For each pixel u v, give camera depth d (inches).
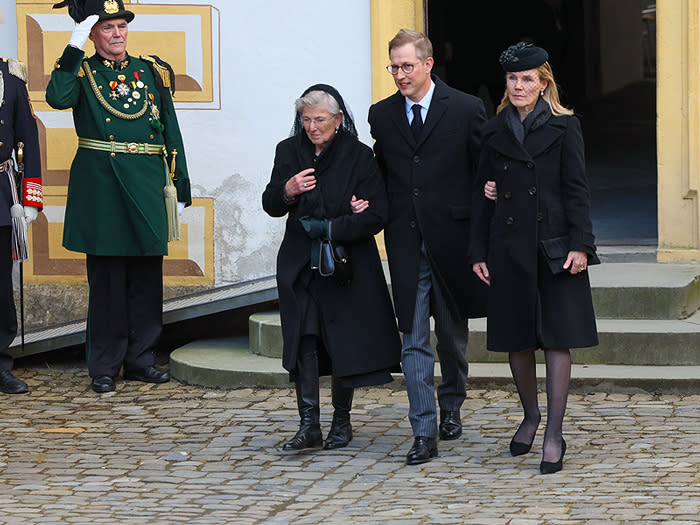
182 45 1296.8
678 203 1253.1
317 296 892.0
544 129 833.5
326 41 1283.2
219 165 1301.7
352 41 1279.5
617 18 3029.0
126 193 1112.2
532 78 828.6
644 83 3132.4
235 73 1294.3
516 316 836.0
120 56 1131.9
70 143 1296.8
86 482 847.1
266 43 1289.4
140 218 1114.7
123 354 1143.6
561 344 829.8
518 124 839.1
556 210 833.5
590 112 2736.2
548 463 826.8
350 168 887.1
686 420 944.3
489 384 1048.2
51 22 1295.5
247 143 1298.0
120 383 1151.0
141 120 1124.5
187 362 1139.9
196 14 1291.8
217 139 1301.7
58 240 1307.8
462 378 925.2
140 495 816.3
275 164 909.2
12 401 1093.8
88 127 1119.0
